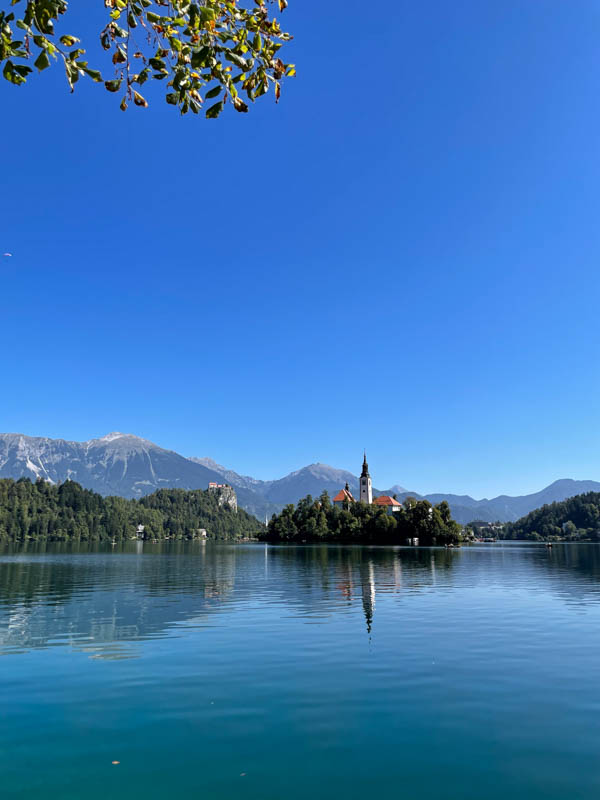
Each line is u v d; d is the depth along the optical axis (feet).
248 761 38.22
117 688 55.42
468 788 34.09
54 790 34.22
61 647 74.95
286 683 56.90
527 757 38.73
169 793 33.71
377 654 69.97
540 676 59.31
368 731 43.62
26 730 44.24
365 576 201.26
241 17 27.43
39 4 24.17
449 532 599.98
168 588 157.38
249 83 28.25
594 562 304.91
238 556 393.29
